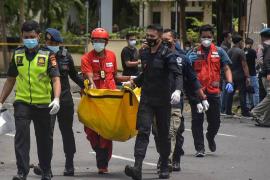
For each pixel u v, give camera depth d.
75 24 71.62
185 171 13.45
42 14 55.09
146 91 12.12
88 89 12.77
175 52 13.11
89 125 12.80
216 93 15.09
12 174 12.91
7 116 12.14
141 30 53.94
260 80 23.33
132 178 12.00
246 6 32.53
